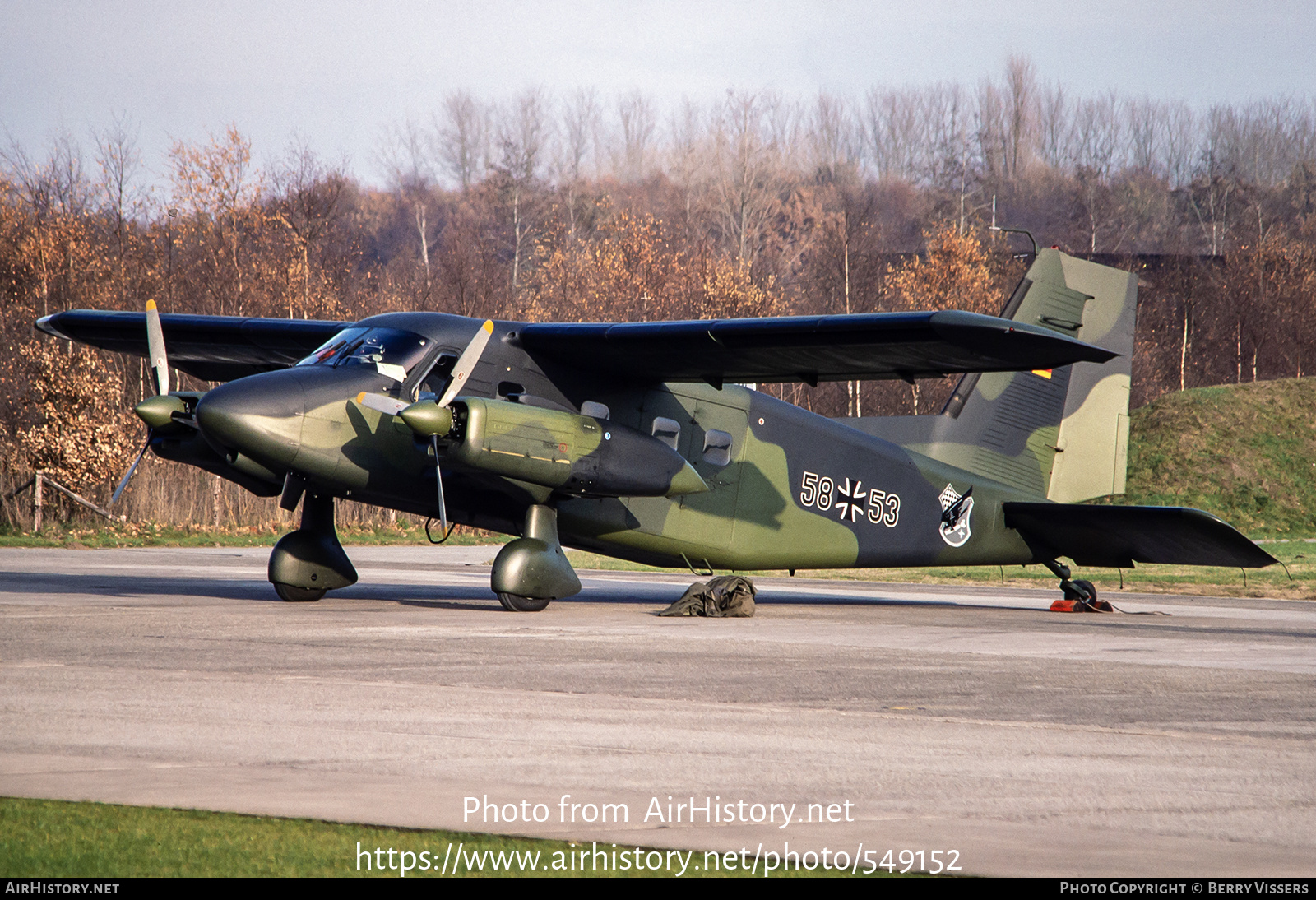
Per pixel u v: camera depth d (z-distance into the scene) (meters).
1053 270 47.03
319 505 40.25
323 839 12.77
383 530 96.88
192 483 87.50
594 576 64.81
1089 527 44.69
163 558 66.38
